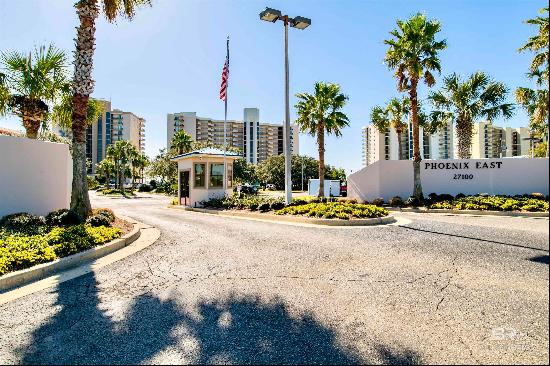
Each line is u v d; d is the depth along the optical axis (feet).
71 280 18.40
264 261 21.79
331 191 106.32
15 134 51.11
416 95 65.31
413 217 46.88
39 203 38.04
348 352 10.71
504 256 22.03
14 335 12.17
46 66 40.88
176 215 54.65
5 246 21.38
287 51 54.03
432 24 63.41
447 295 15.33
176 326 12.72
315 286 16.84
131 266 21.21
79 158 36.42
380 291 16.01
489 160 68.69
